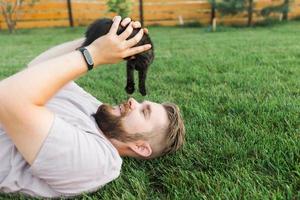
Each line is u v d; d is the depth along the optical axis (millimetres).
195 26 12969
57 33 11422
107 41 1729
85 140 1797
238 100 3303
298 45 7059
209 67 4965
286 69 4660
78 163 1764
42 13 12672
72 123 1896
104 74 4750
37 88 1646
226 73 4535
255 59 5473
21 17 12562
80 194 1896
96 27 1961
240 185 1945
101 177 1857
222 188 1904
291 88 3730
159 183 2104
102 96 3648
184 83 4195
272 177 2008
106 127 2049
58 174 1767
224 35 10047
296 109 2971
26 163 1840
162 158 2277
